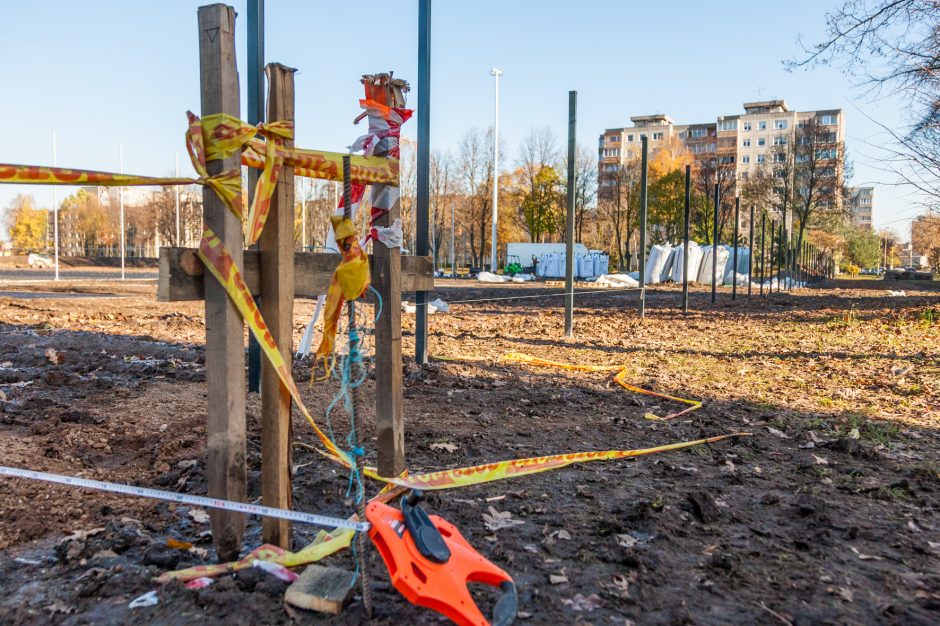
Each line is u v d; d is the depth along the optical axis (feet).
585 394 23.57
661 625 8.80
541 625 8.71
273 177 9.52
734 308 66.90
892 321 52.49
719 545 11.27
